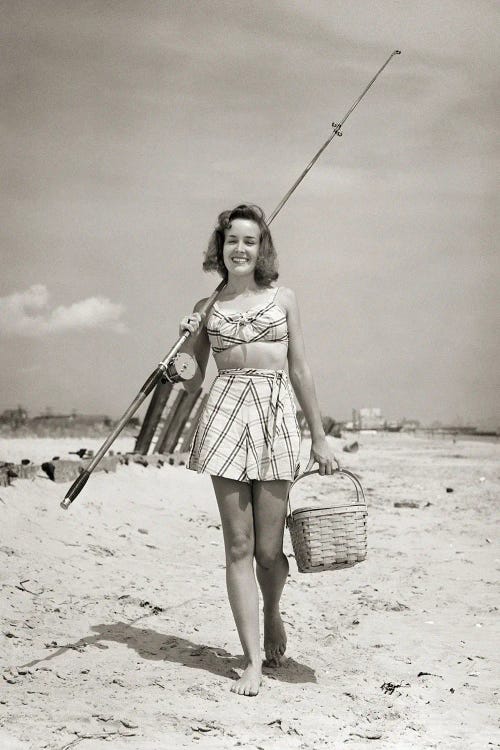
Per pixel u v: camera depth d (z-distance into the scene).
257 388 3.96
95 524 7.27
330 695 3.88
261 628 4.94
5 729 3.24
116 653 4.25
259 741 3.28
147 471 10.41
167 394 11.39
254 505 3.97
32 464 8.03
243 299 4.10
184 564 6.58
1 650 4.13
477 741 3.39
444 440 51.69
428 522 9.71
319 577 6.46
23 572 5.50
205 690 3.79
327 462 4.08
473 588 6.23
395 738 3.39
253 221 4.11
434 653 4.62
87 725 3.34
